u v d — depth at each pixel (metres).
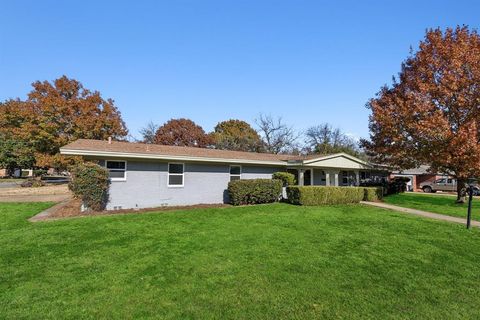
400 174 36.03
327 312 4.52
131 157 14.11
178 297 4.94
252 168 19.56
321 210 14.62
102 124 29.95
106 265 6.40
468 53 17.97
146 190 14.97
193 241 8.27
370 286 5.54
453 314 4.56
